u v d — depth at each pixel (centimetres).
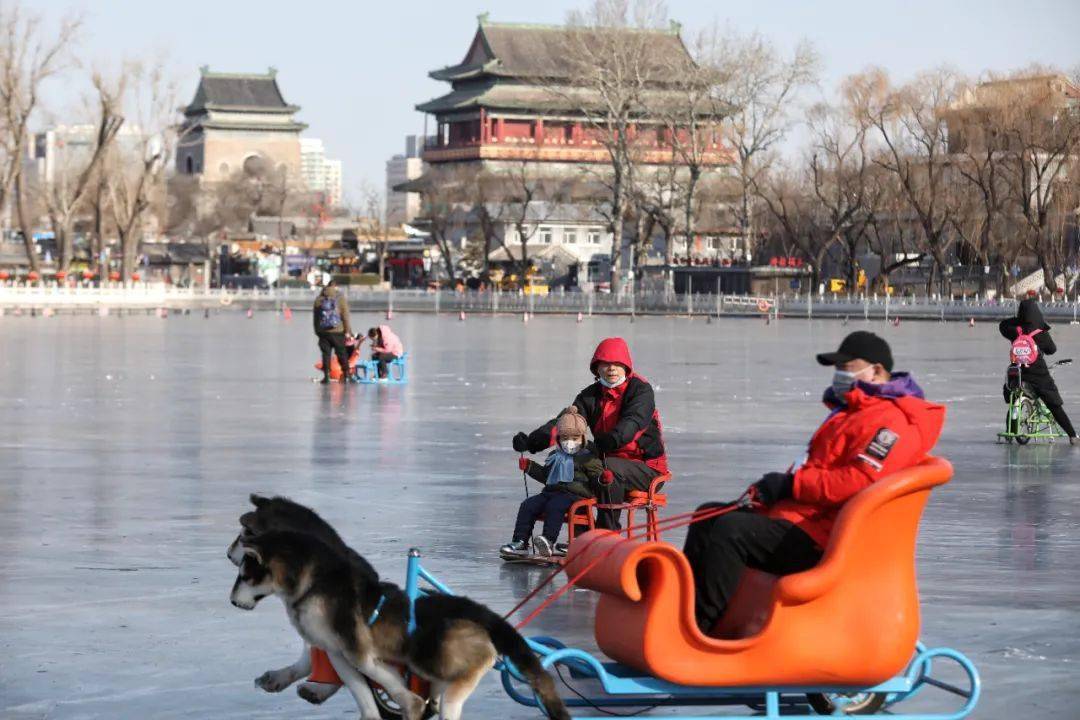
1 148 12794
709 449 2348
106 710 908
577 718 873
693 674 818
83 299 12462
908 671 871
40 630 1108
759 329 9038
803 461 888
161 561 1377
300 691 850
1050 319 10938
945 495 1875
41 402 3194
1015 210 12344
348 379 3891
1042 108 11369
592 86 13750
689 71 13225
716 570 862
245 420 2812
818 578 818
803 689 836
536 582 1300
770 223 14762
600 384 1402
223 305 14275
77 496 1791
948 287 12388
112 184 14450
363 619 784
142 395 3412
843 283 14488
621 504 1356
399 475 2017
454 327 9262
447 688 782
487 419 2859
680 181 15100
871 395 870
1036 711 919
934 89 11950
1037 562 1410
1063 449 2425
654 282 14075
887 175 12850
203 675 990
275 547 784
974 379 4244
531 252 18075
